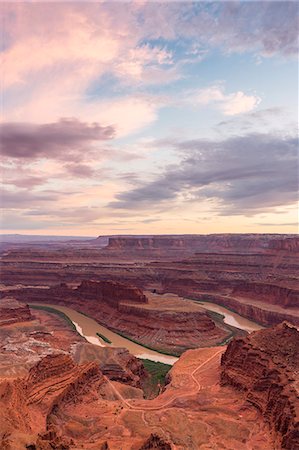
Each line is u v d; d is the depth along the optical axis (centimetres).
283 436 6606
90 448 6141
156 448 6044
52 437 5859
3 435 5528
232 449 6775
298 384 7850
